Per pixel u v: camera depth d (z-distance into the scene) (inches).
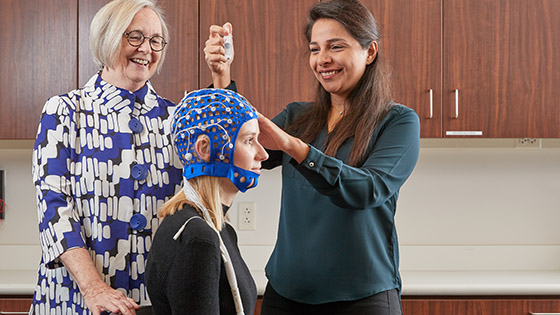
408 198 124.1
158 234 47.3
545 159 123.7
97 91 69.2
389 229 66.6
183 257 44.0
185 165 49.5
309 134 70.1
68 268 63.7
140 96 70.2
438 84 106.5
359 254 64.0
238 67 107.0
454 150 124.0
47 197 64.8
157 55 69.6
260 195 124.1
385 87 66.9
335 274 64.2
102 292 61.1
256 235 123.9
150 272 47.1
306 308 65.7
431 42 106.4
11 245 122.4
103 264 66.4
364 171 60.1
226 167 48.3
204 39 106.7
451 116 106.6
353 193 58.6
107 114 68.4
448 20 106.6
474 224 123.7
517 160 123.8
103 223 66.6
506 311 99.0
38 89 106.7
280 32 107.0
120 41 66.3
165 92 106.7
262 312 69.3
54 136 66.1
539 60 107.0
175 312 43.9
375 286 64.4
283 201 69.2
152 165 69.1
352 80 65.5
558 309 99.3
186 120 48.5
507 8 107.0
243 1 107.0
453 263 123.1
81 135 67.3
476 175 124.0
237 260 50.2
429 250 123.1
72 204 66.2
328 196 59.0
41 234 65.7
